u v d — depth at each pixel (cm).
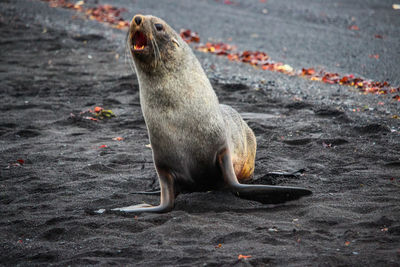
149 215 1991
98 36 6794
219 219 1878
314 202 2048
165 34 2028
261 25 7544
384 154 2684
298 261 1455
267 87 4522
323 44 6316
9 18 7712
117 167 2756
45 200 2253
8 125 3716
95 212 2027
